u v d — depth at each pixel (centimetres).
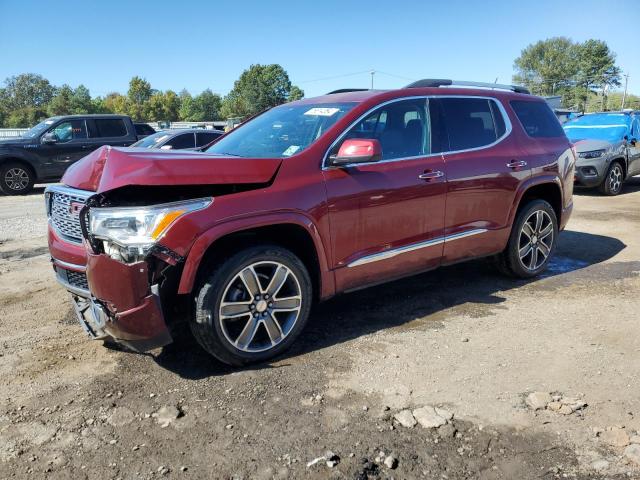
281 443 277
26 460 268
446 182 445
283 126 440
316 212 371
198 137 1290
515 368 354
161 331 327
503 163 492
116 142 1480
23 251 708
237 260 342
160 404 317
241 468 258
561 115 2272
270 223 350
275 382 340
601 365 356
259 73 10138
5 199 1294
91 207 333
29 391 335
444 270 581
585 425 288
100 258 318
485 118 500
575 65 11150
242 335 353
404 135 436
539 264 551
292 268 367
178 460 265
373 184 400
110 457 269
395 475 252
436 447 272
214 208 333
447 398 317
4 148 1348
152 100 11119
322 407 310
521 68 12019
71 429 294
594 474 250
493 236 495
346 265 396
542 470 254
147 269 317
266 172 357
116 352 389
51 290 536
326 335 412
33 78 12644
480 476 250
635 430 283
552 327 421
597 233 771
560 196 561
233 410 309
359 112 411
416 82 479
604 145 1135
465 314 452
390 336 408
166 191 339
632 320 432
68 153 1420
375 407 309
